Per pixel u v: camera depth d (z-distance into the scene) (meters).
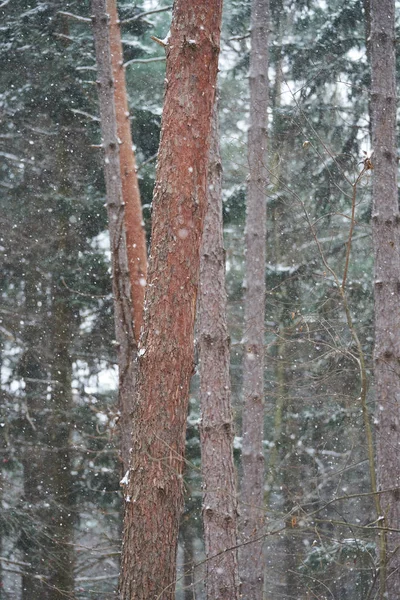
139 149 12.72
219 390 7.36
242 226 14.80
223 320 7.50
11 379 12.38
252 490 9.41
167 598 4.28
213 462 7.21
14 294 12.86
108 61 7.74
